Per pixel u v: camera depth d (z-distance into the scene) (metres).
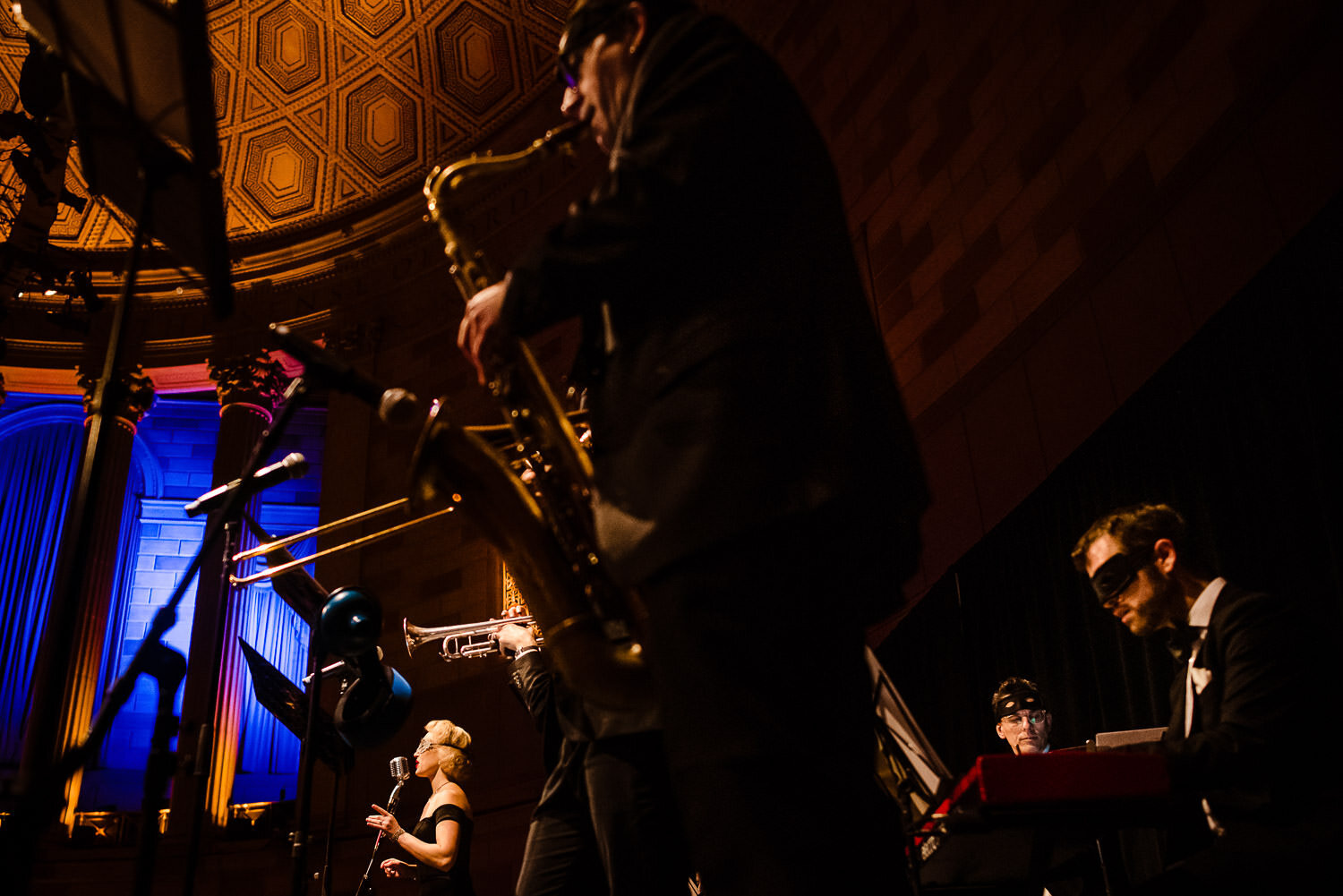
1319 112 4.02
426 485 1.54
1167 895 1.90
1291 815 1.88
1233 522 3.91
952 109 6.42
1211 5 4.64
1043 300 5.39
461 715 9.38
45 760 1.58
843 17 7.76
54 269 5.59
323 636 4.28
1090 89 5.34
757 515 1.09
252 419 11.95
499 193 11.52
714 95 1.22
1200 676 2.24
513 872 8.42
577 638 1.46
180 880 9.43
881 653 6.74
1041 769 1.69
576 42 1.48
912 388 6.33
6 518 11.83
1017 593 5.28
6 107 11.77
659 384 1.19
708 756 1.07
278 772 10.97
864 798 1.09
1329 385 3.50
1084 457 4.81
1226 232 4.35
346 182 12.62
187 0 1.65
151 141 1.78
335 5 12.20
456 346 11.21
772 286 1.21
